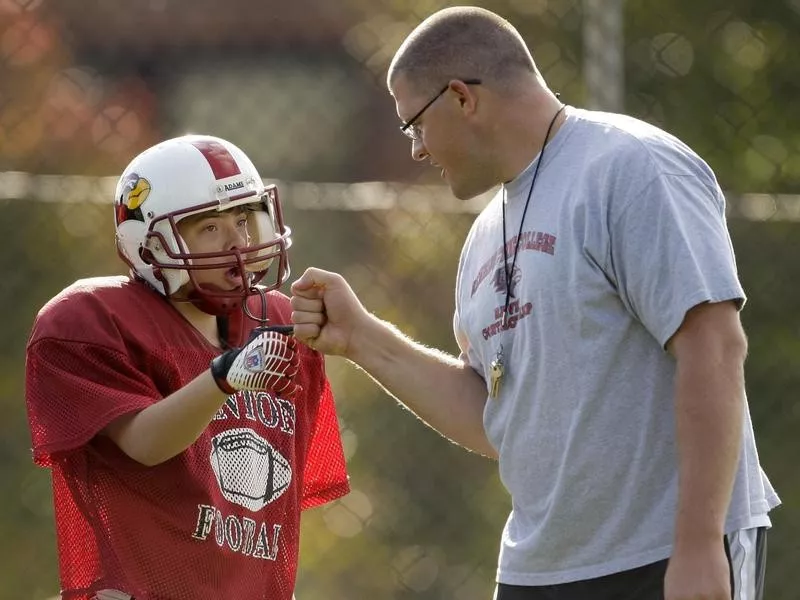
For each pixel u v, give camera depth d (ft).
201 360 40.65
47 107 77.82
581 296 38.65
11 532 66.28
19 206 66.90
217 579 39.83
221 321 42.29
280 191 69.21
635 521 38.93
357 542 70.03
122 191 40.65
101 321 39.32
